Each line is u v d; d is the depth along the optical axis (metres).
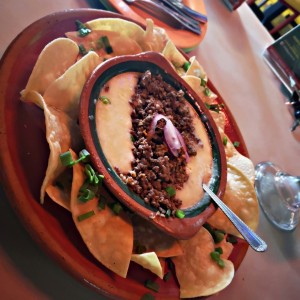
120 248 0.22
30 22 0.31
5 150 0.20
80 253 0.21
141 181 0.24
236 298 0.31
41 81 0.23
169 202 0.24
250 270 0.34
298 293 0.36
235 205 0.31
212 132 0.31
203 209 0.26
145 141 0.25
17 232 0.21
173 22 0.42
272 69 0.57
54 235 0.20
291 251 0.39
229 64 0.51
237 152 0.36
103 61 0.27
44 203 0.21
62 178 0.22
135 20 0.36
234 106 0.47
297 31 0.53
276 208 0.40
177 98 0.30
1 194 0.21
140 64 0.28
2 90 0.22
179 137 0.27
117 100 0.26
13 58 0.23
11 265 0.20
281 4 0.73
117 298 0.22
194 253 0.26
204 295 0.25
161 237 0.25
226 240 0.31
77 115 0.25
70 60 0.25
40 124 0.23
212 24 0.54
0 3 0.30
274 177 0.42
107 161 0.23
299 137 0.52
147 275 0.24
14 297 0.19
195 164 0.28
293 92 0.54
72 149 0.23
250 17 0.63
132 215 0.25
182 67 0.37
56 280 0.21
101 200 0.22
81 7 0.36
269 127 0.49
